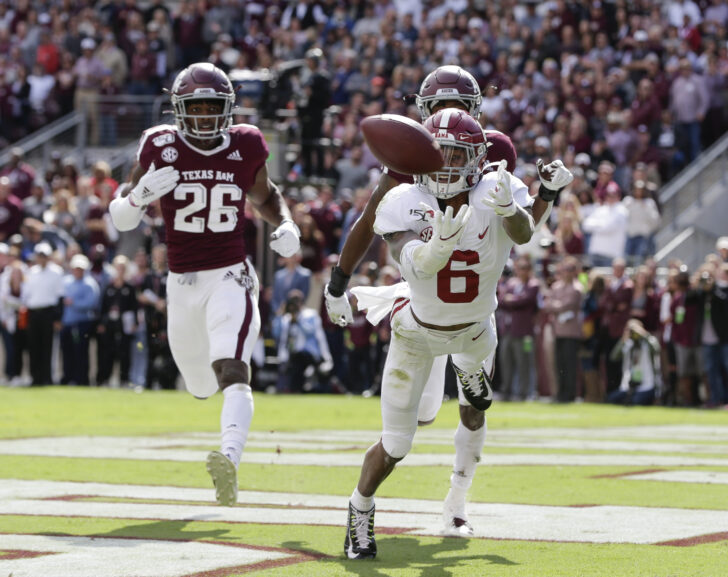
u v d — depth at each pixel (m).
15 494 18.73
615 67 66.62
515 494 19.34
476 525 15.95
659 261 58.72
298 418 38.94
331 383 53.66
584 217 56.47
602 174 56.62
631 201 56.31
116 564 12.60
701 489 20.03
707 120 64.94
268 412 41.59
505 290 52.19
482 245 13.44
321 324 54.31
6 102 73.50
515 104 64.31
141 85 71.31
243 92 55.09
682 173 62.38
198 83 17.20
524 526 15.84
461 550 13.95
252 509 17.25
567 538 14.80
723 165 62.72
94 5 78.69
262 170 18.11
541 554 13.62
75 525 15.51
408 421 13.77
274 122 55.28
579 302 50.53
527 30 68.12
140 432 32.09
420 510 17.48
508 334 51.84
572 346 50.59
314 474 21.83
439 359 15.68
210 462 14.31
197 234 17.56
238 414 16.28
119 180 68.81
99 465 23.11
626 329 50.28
